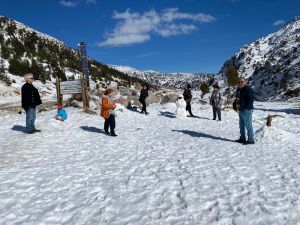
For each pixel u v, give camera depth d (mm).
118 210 6352
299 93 61281
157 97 33250
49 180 8273
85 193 7316
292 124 18906
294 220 5664
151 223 5738
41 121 18203
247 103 12266
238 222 5645
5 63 103812
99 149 11875
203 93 87125
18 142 13055
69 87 23344
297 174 8219
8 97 58156
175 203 6566
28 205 6730
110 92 14797
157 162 9742
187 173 8492
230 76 70625
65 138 14109
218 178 8000
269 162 9469
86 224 5824
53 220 6023
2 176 8641
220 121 20156
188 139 13492
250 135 12453
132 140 13500
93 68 163750
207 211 6137
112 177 8398
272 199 6598
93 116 21109
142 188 7492
